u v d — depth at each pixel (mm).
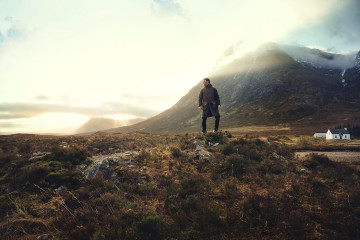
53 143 15258
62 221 6121
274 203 6891
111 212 6324
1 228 5871
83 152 11031
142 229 5738
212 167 9797
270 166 10008
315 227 6012
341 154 24453
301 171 9867
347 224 6020
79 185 8141
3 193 7773
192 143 13094
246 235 5789
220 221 6125
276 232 5848
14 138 18172
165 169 9602
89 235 5570
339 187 8102
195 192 7680
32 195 7555
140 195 7598
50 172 8562
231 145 12203
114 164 9438
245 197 7312
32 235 5660
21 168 9070
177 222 6156
